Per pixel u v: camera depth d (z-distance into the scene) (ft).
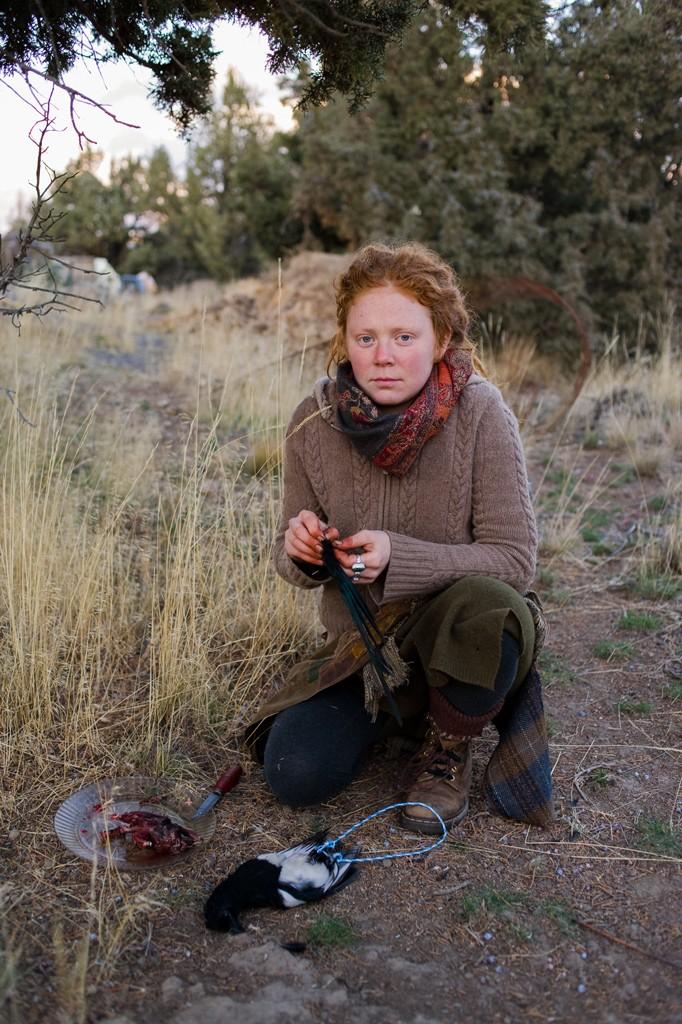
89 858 6.93
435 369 7.22
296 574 7.79
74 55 8.55
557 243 28.91
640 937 6.33
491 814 7.72
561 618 11.87
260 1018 5.51
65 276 34.09
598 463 18.56
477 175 28.53
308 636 10.66
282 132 66.18
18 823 7.35
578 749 8.77
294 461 7.88
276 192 64.85
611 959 6.13
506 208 28.14
